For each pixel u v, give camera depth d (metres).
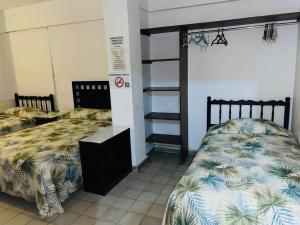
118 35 2.98
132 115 3.14
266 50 3.14
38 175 2.34
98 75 4.21
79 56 4.28
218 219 1.60
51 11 4.27
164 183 2.97
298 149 2.42
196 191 1.73
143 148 3.48
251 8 3.13
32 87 4.90
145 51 3.64
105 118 3.92
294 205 1.54
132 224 2.26
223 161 2.15
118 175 3.02
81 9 4.03
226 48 3.33
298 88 2.85
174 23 3.57
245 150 2.40
